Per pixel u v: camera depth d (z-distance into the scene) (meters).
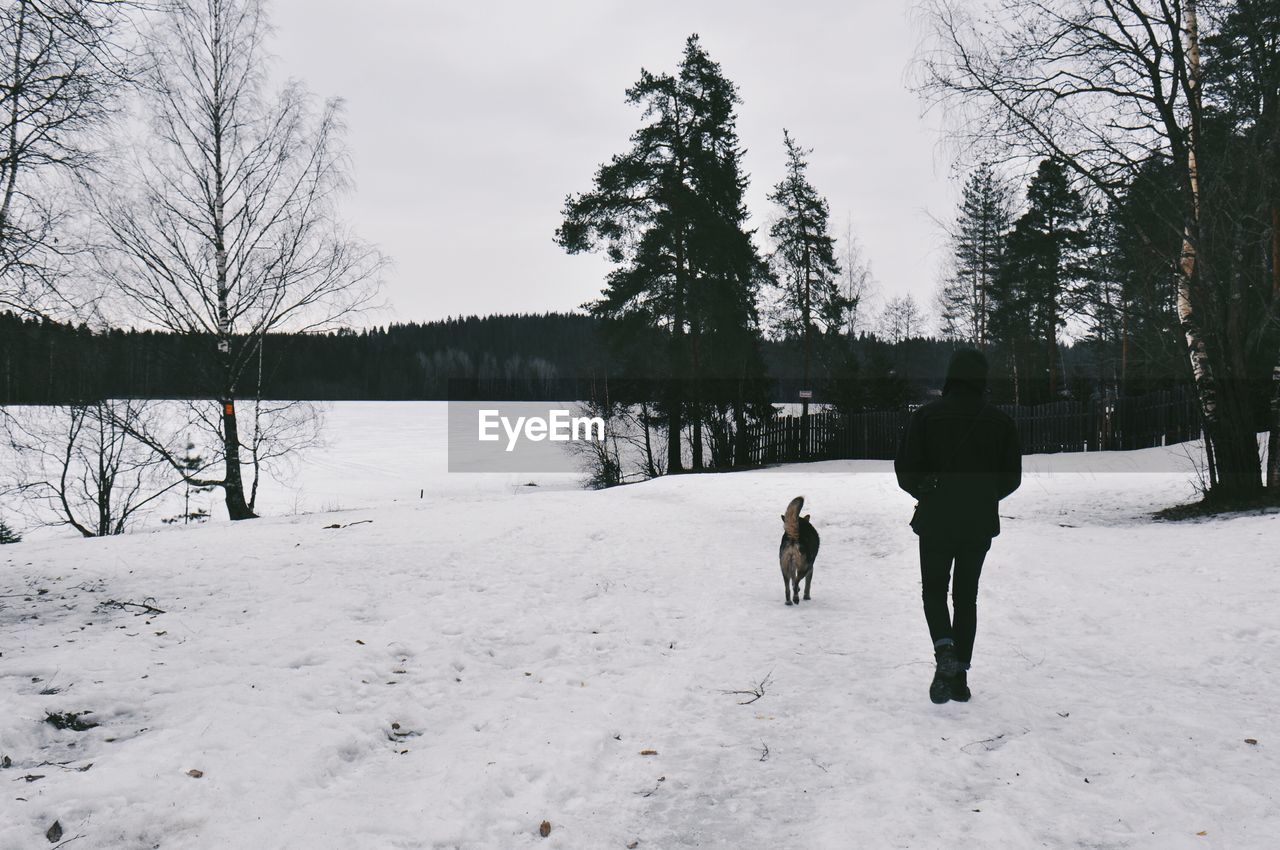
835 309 38.25
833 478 19.38
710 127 27.03
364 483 33.06
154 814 3.00
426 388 117.31
